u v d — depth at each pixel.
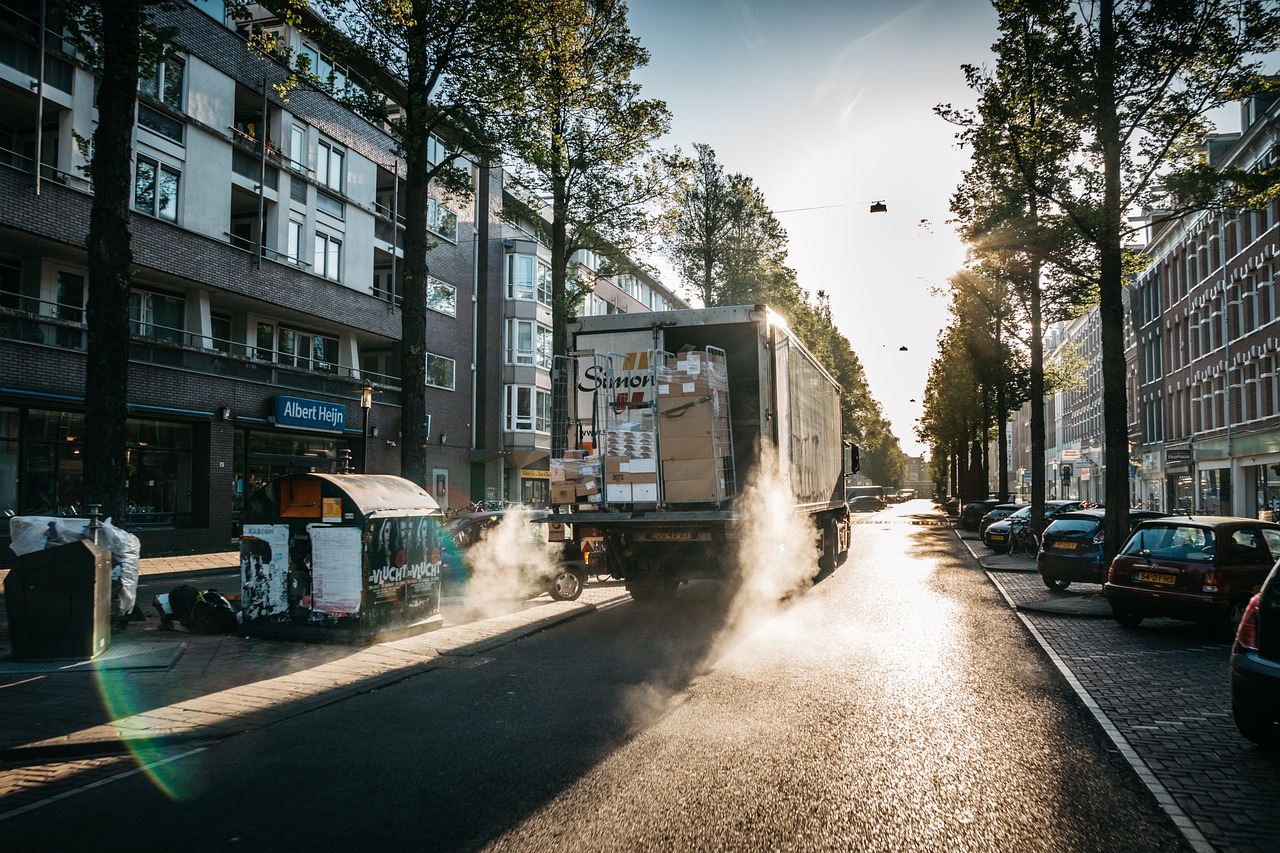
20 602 8.41
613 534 11.43
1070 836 4.17
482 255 40.94
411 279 15.11
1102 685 7.70
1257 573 10.70
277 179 26.89
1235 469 33.91
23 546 9.12
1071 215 14.80
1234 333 33.84
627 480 11.18
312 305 27.98
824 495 17.08
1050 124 14.77
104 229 10.59
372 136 31.44
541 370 42.53
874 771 5.12
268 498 9.73
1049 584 15.52
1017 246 16.48
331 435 29.84
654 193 21.00
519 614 11.96
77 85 20.58
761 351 11.64
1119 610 11.12
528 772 5.09
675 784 4.86
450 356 36.50
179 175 23.52
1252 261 31.56
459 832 4.18
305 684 7.50
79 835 4.21
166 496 23.64
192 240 23.58
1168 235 41.81
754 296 35.59
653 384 11.20
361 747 5.68
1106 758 5.48
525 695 7.16
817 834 4.15
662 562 12.12
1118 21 14.17
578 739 5.80
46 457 20.36
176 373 23.42
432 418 35.09
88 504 10.21
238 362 25.50
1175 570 10.67
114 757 5.63
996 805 4.58
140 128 22.27
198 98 23.98
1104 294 15.10
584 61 18.86
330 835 4.16
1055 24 14.45
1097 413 60.09
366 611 9.38
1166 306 42.66
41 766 5.42
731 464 11.47
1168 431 42.44
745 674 7.90
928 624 11.22
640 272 23.30
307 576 9.55
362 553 9.36
